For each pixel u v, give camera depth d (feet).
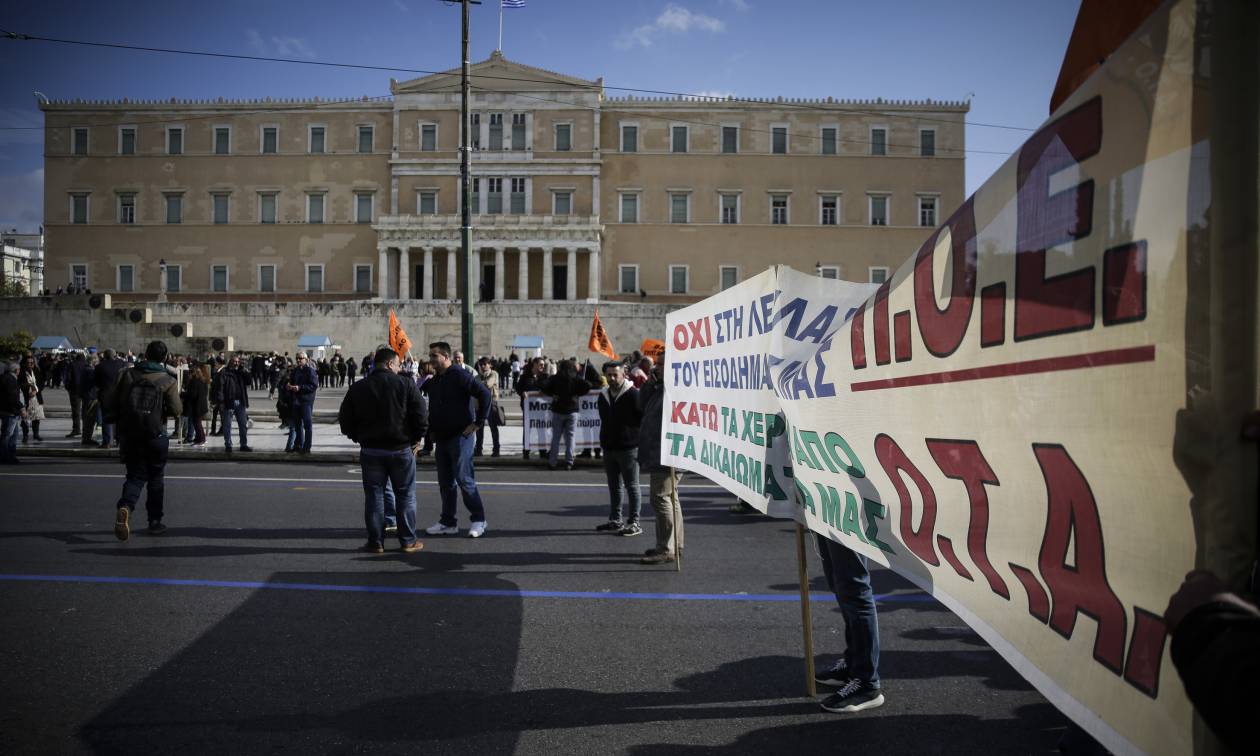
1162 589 5.20
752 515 31.35
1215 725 3.97
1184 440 4.88
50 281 190.60
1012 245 6.97
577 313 167.73
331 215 189.78
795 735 12.03
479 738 11.83
